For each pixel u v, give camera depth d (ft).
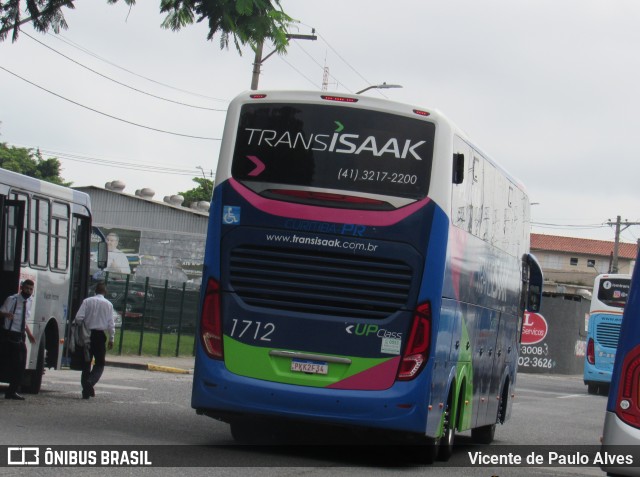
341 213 42.09
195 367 42.65
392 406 41.34
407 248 41.86
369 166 42.34
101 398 63.16
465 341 48.16
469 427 52.49
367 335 41.75
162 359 110.63
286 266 42.22
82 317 61.62
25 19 55.06
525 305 68.23
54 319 64.28
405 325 41.73
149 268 242.17
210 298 42.60
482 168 49.49
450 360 45.19
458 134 44.09
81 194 69.05
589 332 125.80
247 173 42.83
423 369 41.63
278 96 43.11
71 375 82.84
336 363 41.75
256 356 42.11
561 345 178.19
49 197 63.21
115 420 50.78
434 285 41.78
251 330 42.16
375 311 41.88
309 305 42.04
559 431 71.31
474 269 48.85
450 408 46.88
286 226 42.19
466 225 46.01
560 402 104.32
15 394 57.31
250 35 50.47
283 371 41.93
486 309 53.31
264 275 42.29
